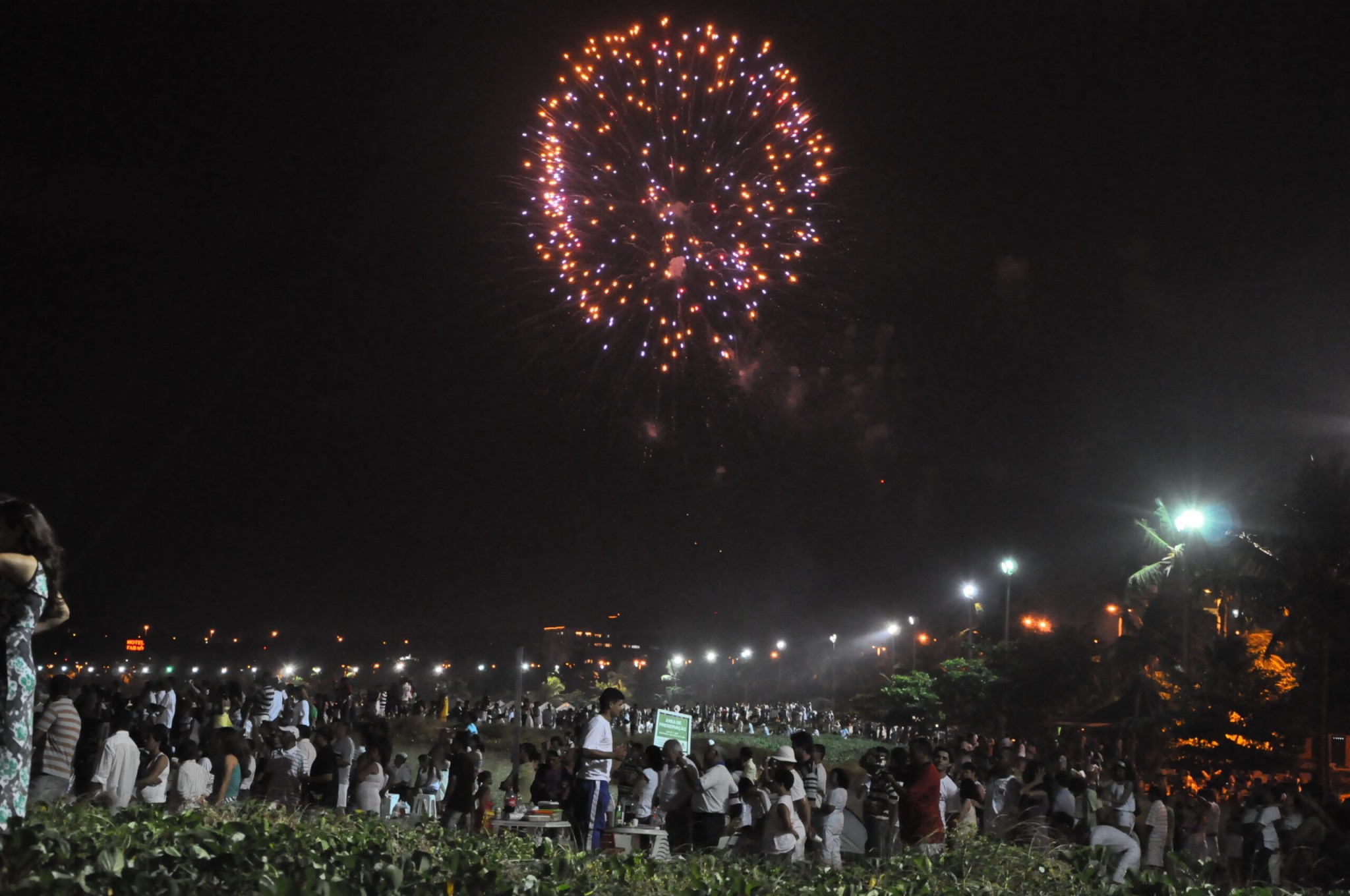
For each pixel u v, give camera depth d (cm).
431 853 693
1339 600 2911
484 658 14662
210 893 505
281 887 493
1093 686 4325
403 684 4741
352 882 550
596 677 11338
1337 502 2977
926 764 1122
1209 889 809
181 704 2428
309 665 14862
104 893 473
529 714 5494
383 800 1558
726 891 689
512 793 1540
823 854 1235
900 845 1279
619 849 1178
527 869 708
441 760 1923
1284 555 3030
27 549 559
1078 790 1582
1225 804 2680
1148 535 3712
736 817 1364
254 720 2734
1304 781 3100
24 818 539
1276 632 3119
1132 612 4350
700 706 8794
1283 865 1426
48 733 907
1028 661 4425
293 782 1523
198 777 1338
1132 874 798
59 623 577
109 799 834
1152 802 1485
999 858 843
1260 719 2942
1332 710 3031
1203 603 3734
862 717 7038
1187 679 3328
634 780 1652
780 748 1372
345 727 1742
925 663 7969
